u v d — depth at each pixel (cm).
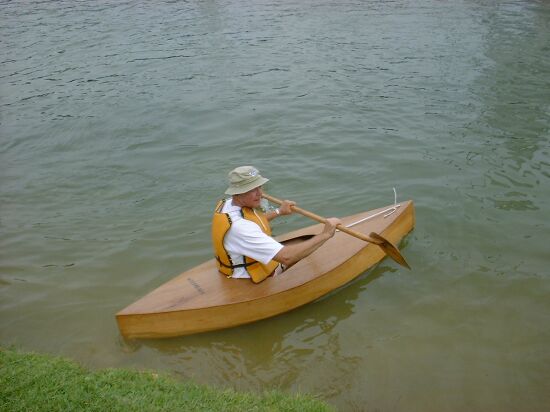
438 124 823
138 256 543
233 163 736
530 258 516
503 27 1338
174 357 417
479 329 435
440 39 1248
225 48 1250
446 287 486
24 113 941
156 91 1007
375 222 544
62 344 425
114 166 745
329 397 373
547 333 429
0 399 314
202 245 559
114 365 406
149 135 836
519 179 658
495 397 372
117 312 463
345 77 1032
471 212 594
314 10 1595
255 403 347
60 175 727
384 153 741
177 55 1213
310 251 432
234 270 455
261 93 974
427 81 995
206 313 434
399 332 436
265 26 1430
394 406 366
